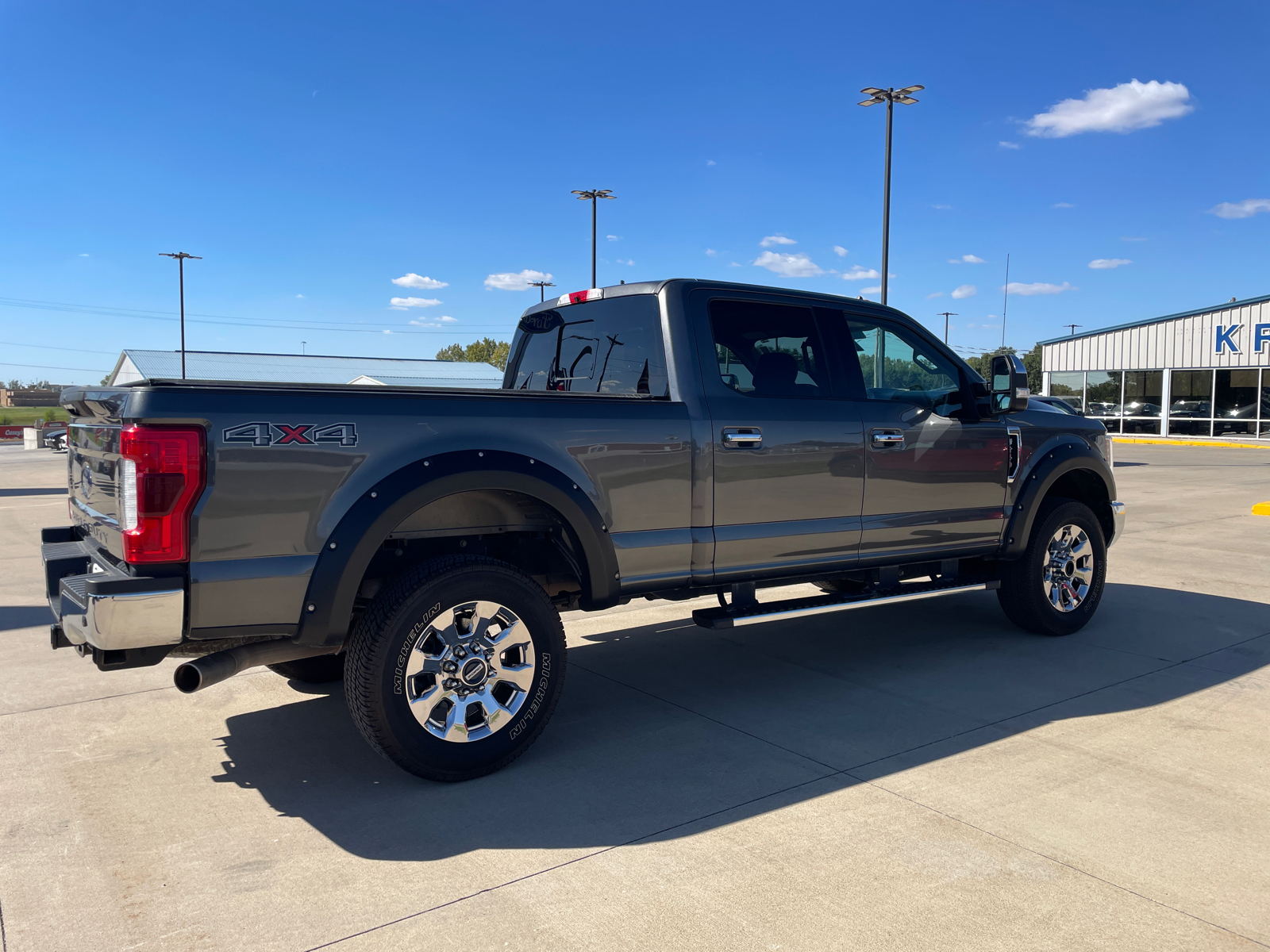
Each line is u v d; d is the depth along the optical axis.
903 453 4.71
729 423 4.10
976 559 5.59
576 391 4.70
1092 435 5.71
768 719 4.10
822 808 3.16
